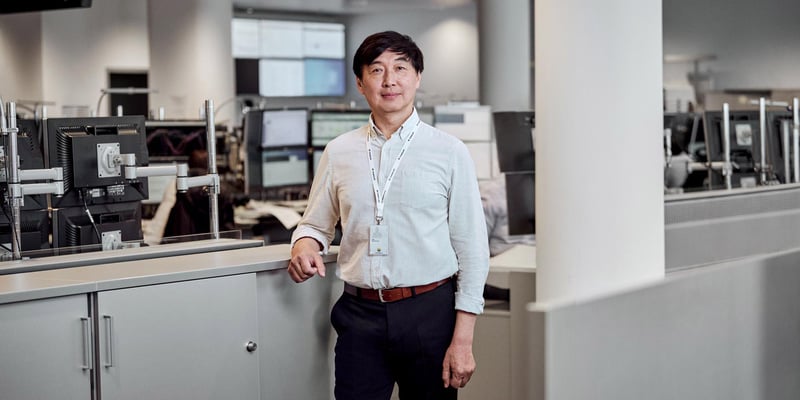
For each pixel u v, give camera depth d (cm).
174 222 555
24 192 282
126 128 351
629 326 134
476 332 318
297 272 264
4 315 219
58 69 1393
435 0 1564
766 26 1168
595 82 238
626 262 240
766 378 165
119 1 1444
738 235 233
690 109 994
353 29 1783
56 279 239
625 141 238
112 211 345
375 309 247
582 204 241
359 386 250
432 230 244
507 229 405
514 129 396
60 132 332
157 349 248
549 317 125
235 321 266
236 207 745
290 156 787
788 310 173
